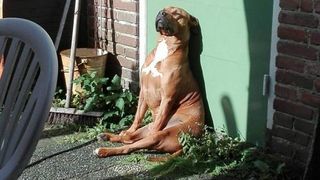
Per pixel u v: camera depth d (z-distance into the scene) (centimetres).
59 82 293
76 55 286
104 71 289
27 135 98
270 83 224
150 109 257
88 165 225
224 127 248
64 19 289
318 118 195
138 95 281
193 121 240
